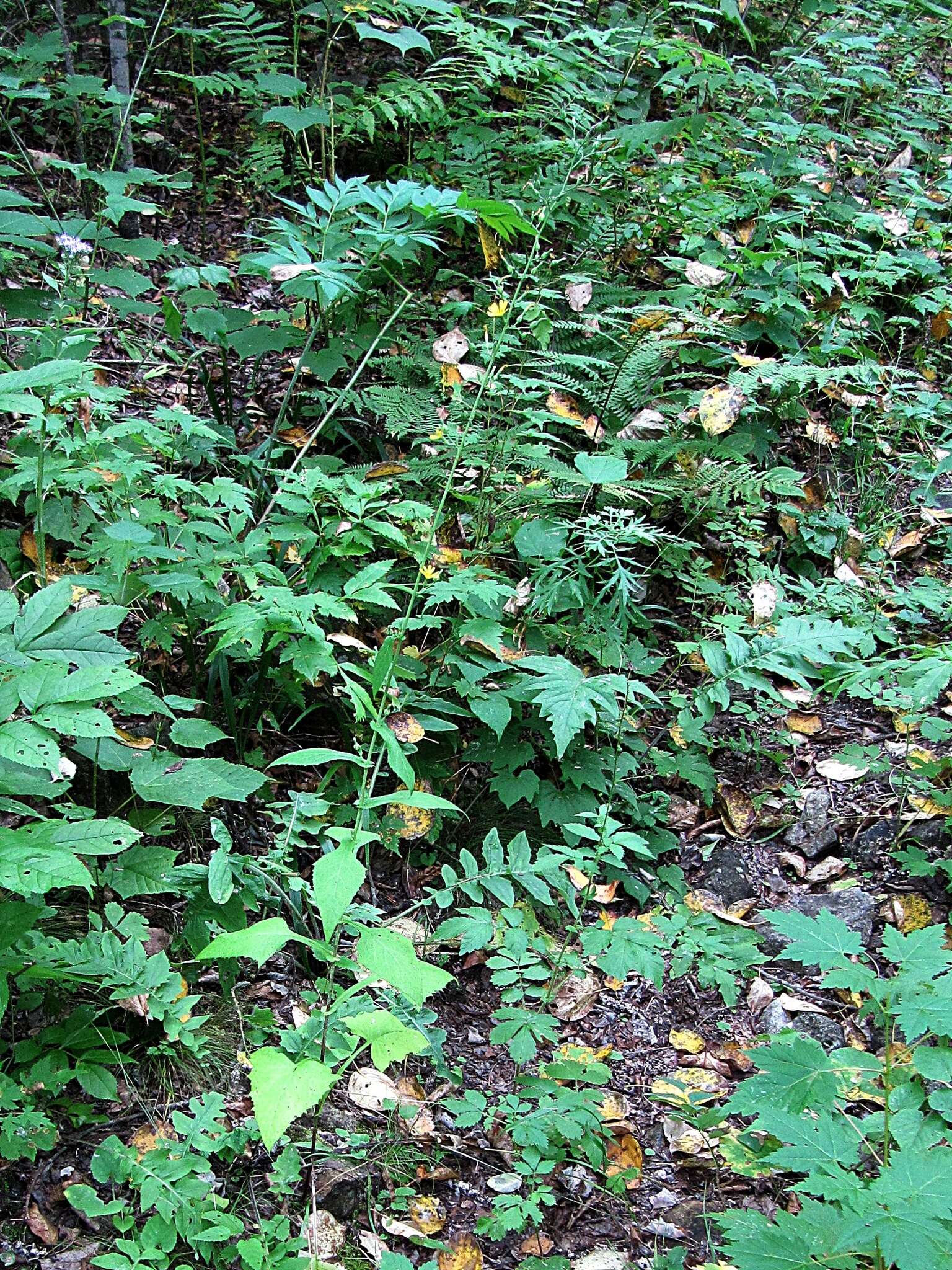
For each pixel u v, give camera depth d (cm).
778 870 169
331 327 204
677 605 196
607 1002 155
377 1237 130
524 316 187
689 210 238
